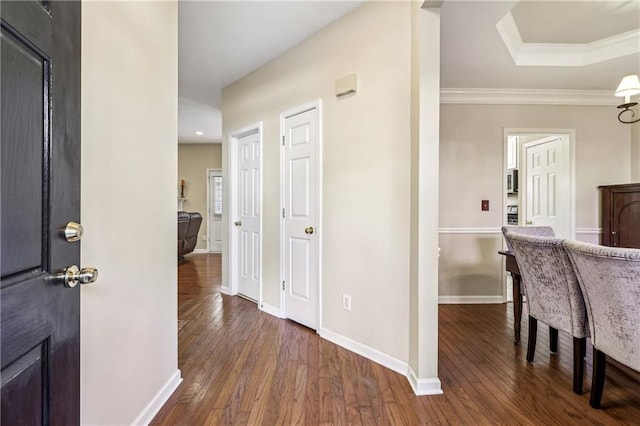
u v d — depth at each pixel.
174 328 1.96
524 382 2.04
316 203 2.80
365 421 1.65
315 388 1.95
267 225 3.48
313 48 2.88
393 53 2.21
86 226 1.19
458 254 3.89
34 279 0.75
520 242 2.20
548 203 4.41
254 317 3.27
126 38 1.47
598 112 3.97
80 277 0.89
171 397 1.85
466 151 3.89
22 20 0.71
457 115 3.89
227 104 4.16
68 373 0.89
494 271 3.90
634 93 2.59
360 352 2.41
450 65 3.22
